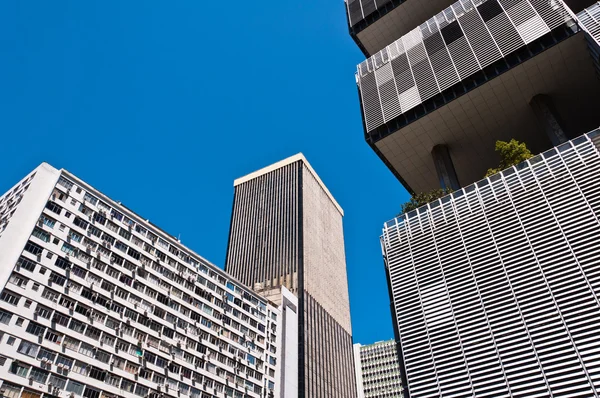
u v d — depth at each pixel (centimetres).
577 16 3675
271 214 14462
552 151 2945
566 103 4191
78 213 5838
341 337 13038
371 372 15812
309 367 10162
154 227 6888
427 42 4909
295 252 12900
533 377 2078
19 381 4344
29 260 5019
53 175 5841
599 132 2759
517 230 2700
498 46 4103
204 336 6700
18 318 4625
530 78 3956
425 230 3288
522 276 2462
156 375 5688
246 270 13138
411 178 5247
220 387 6519
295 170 15538
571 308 2148
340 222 17100
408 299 2944
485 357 2320
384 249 3525
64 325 4991
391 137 4656
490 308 2481
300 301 11488
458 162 4934
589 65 3800
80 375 4862
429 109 4366
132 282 6025
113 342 5397
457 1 5269
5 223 5212
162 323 6106
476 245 2847
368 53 6731
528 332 2231
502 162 3481
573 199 2559
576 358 2006
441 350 2516
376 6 6353
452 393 2303
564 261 2339
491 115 4312
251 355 7469
